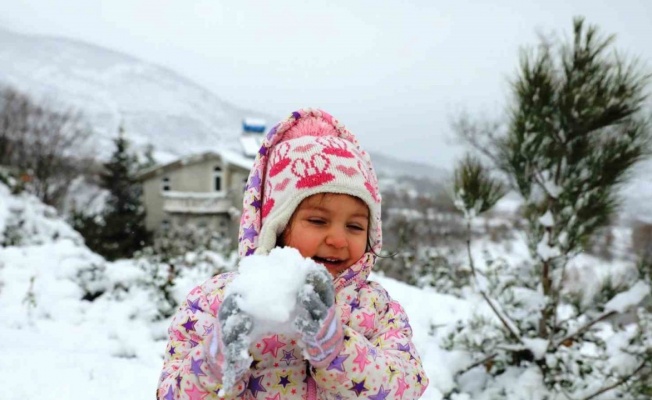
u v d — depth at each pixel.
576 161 3.44
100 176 28.41
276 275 0.95
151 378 3.45
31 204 10.25
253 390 1.23
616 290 3.59
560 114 3.38
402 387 1.17
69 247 6.45
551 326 3.73
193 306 1.38
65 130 30.20
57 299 5.19
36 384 3.11
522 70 3.53
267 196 1.40
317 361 1.04
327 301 0.99
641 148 3.25
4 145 27.98
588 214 3.36
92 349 4.17
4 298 5.07
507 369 3.72
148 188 27.58
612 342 3.75
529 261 4.40
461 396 3.51
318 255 1.31
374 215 1.43
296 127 1.55
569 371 3.48
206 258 7.45
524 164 3.53
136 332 4.56
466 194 3.61
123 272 5.87
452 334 3.96
